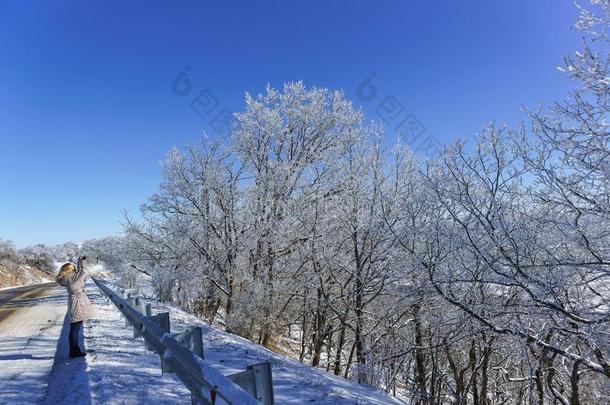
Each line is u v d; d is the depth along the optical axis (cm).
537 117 718
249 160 1844
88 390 464
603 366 739
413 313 1276
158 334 500
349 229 1466
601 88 615
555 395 1005
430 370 1549
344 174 1562
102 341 777
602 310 741
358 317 1388
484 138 979
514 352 1048
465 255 970
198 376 346
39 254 6838
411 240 1118
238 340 1068
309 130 1758
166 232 2006
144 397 453
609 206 693
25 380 540
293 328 2516
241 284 1711
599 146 662
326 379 721
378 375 1174
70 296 662
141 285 2831
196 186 1859
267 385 304
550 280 765
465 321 938
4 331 988
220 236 1831
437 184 1016
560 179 754
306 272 1666
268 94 1803
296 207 1652
